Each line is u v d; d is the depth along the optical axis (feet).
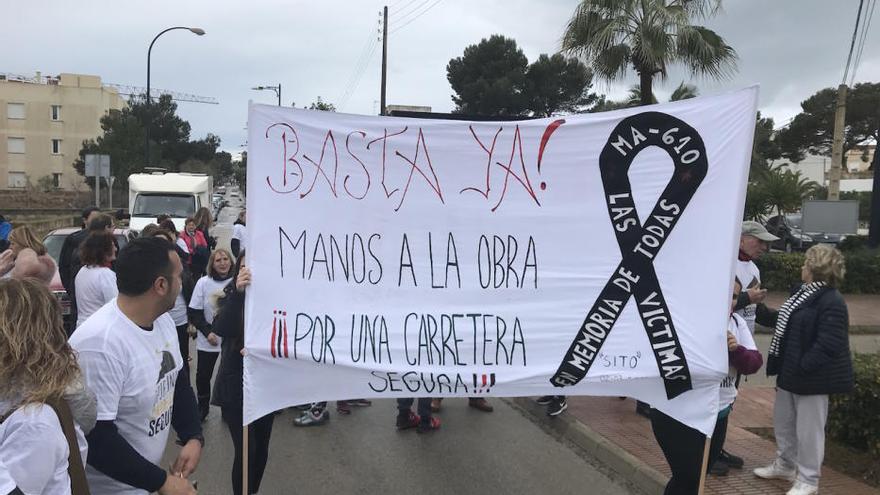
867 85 153.38
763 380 25.43
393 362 11.44
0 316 5.80
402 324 11.46
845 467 15.55
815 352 13.14
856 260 50.21
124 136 144.66
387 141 11.41
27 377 5.76
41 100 196.03
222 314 12.34
